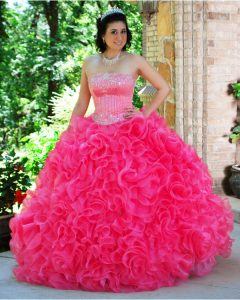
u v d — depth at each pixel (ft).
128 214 10.77
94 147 11.43
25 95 57.62
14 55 53.21
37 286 11.32
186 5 20.22
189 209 11.34
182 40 20.56
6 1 54.34
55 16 52.80
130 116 11.95
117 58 12.25
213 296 10.37
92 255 10.80
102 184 11.05
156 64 23.08
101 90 12.09
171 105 21.79
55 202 11.21
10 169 16.43
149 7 22.93
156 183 11.16
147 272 10.80
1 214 15.94
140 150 11.43
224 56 20.48
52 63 50.19
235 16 20.45
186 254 11.17
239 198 19.92
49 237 11.22
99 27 12.21
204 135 20.66
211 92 20.49
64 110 34.73
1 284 11.55
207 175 12.71
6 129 55.16
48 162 12.14
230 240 13.11
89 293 10.70
